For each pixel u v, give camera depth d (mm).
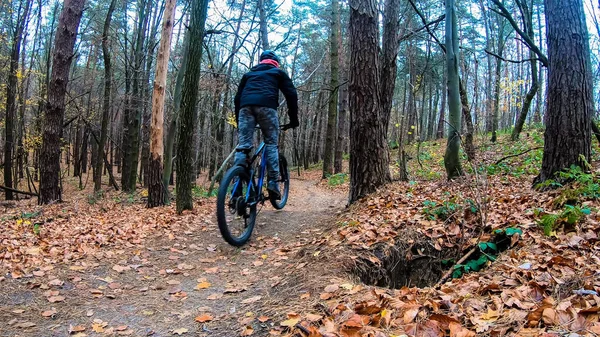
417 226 4402
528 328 2029
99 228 6199
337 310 2654
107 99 17391
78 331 2861
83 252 4734
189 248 4938
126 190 17984
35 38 20000
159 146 9008
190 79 7242
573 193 4258
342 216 5527
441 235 4254
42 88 18484
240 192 4613
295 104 4906
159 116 8930
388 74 7914
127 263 4406
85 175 33250
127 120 19891
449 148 7172
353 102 5914
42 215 8523
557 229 3693
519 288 2594
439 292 2744
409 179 8664
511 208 4629
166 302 3373
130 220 6984
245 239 4828
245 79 4820
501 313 2273
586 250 3213
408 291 2861
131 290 3686
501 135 19547
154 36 17250
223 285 3738
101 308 3266
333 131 18281
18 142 19156
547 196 4766
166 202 9234
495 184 6738
